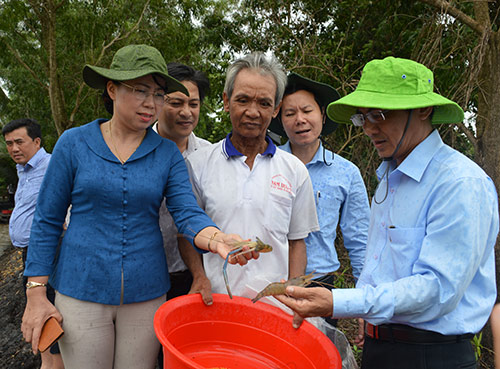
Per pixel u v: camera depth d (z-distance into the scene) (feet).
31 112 44.60
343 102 5.38
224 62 22.27
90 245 6.28
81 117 42.09
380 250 5.95
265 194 7.04
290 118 8.84
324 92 8.81
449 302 4.78
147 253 6.61
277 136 11.34
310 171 9.27
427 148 5.45
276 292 5.77
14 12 34.22
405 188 5.60
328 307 5.02
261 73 6.57
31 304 6.27
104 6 35.68
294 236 7.77
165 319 5.60
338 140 17.46
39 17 34.73
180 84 6.60
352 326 12.83
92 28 35.22
